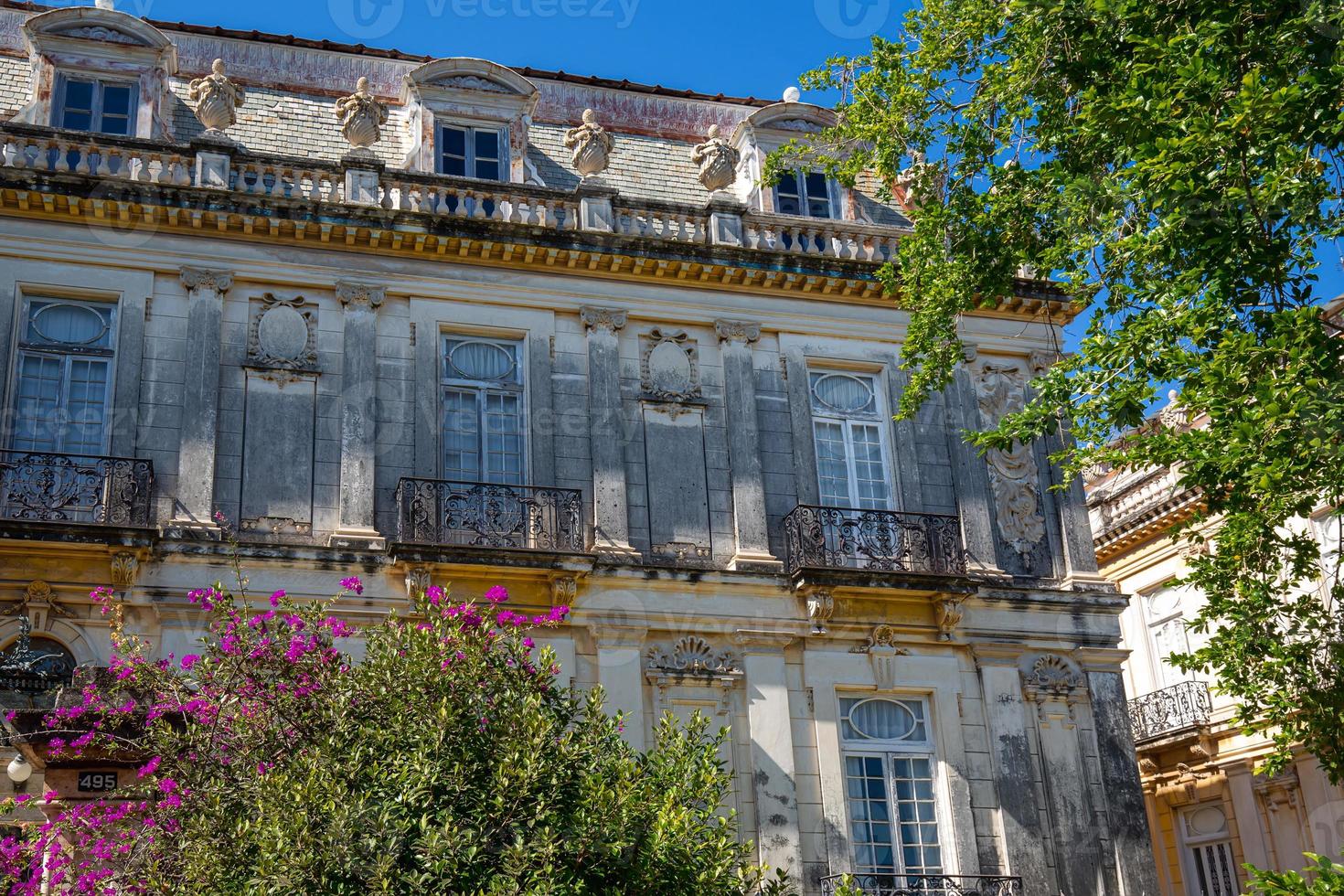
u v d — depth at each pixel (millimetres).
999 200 15008
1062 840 17562
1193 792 23234
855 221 20938
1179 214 11688
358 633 15883
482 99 19938
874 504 18953
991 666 18156
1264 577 16469
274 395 17016
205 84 18281
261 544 16016
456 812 10375
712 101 22172
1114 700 18469
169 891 10703
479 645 11688
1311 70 11258
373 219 17734
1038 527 19266
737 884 10742
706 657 17156
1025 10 13711
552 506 17188
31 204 16828
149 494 15922
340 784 10195
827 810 16906
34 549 15258
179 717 12445
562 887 9758
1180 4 12516
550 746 10727
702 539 17828
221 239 17453
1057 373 13148
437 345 17875
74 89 18406
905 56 16078
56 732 12352
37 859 12297
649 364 18578
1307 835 20719
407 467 17188
